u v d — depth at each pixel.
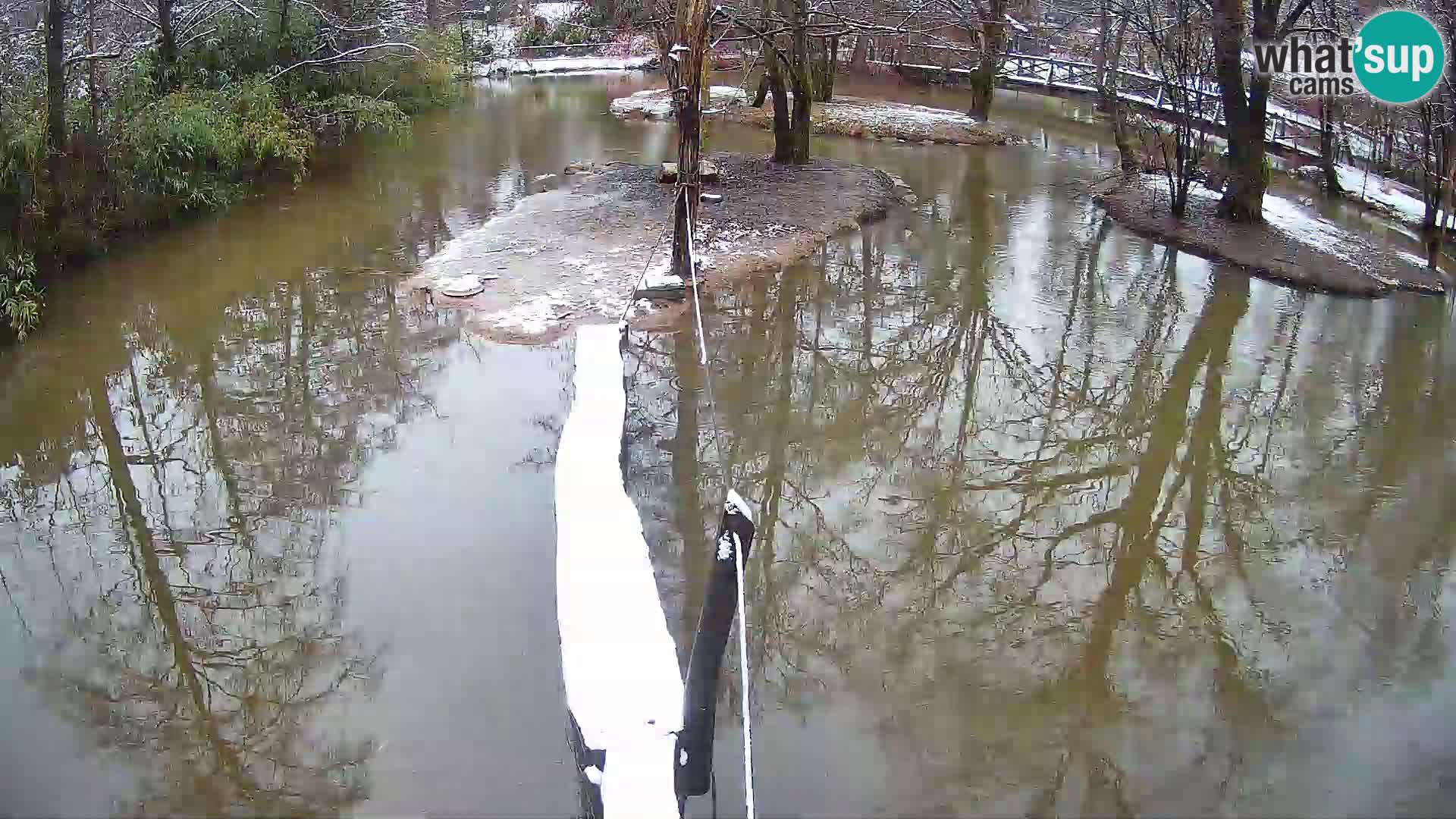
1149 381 7.71
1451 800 3.91
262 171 12.38
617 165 13.86
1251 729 4.30
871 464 6.47
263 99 12.45
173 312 8.53
